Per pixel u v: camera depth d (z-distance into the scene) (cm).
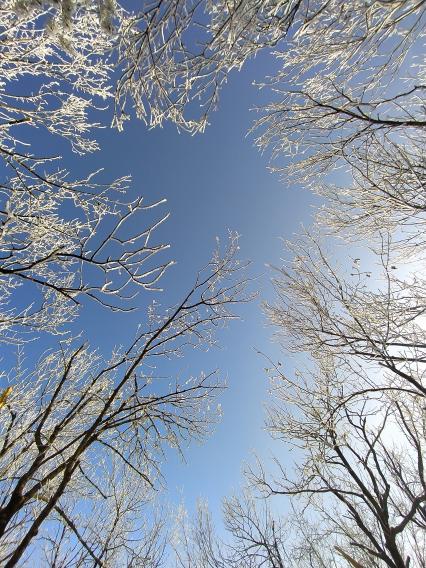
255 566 883
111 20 254
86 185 372
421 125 363
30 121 334
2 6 326
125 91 295
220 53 282
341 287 500
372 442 535
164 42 271
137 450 383
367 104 367
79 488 441
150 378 391
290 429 591
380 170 441
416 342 462
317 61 355
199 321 402
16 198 377
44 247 391
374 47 327
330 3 281
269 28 275
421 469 473
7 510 223
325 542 822
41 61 370
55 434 293
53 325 435
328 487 550
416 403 493
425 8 294
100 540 396
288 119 418
